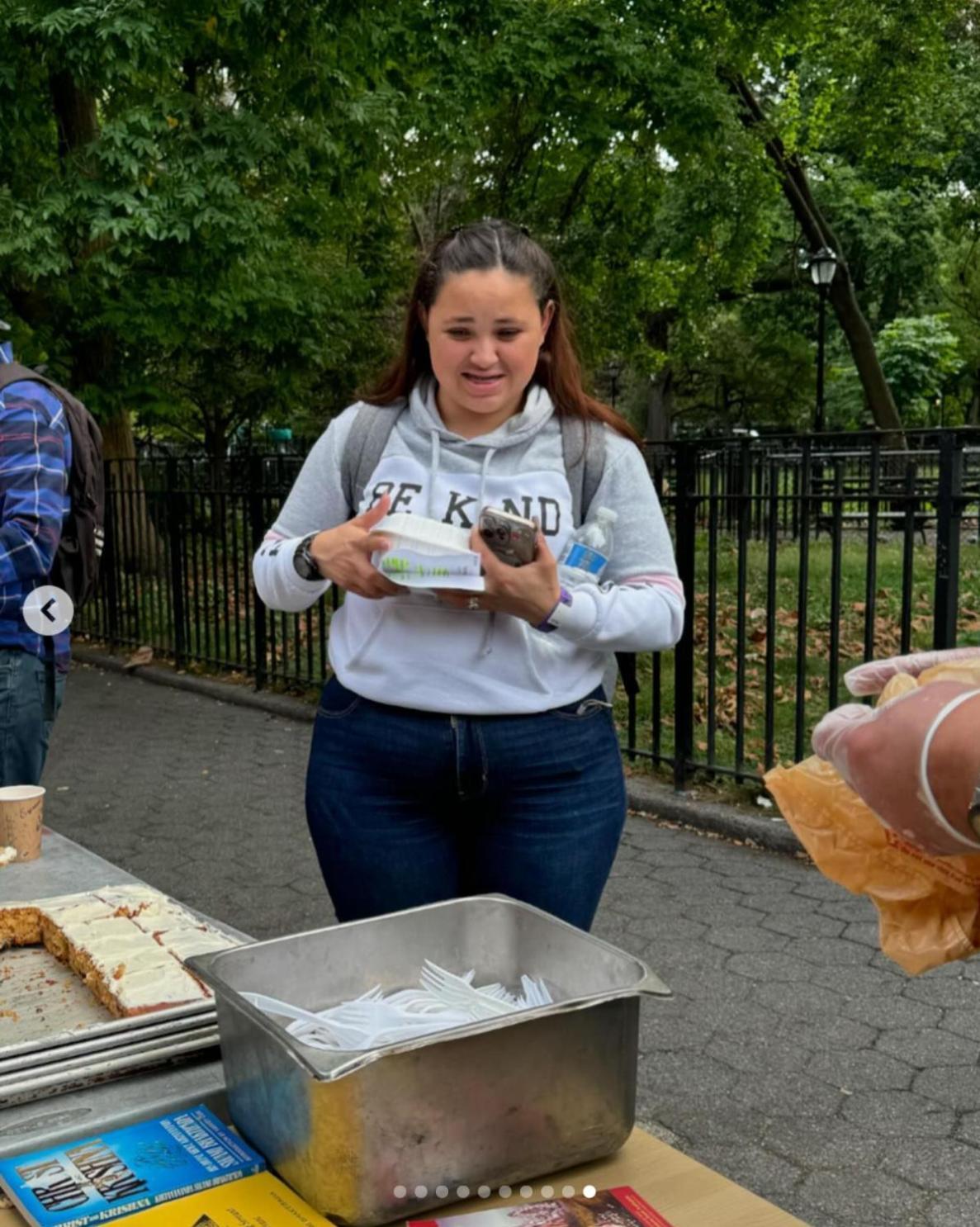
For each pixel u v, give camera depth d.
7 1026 1.60
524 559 1.71
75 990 1.73
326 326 11.46
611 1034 1.21
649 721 6.58
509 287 1.77
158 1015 1.51
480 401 1.82
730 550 11.95
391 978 1.48
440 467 1.90
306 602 1.96
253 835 5.26
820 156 23.08
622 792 1.97
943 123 19.95
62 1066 1.42
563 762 1.88
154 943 1.76
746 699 6.95
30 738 2.94
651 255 16.77
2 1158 1.24
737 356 36.78
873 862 0.93
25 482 2.78
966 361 35.50
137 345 9.79
